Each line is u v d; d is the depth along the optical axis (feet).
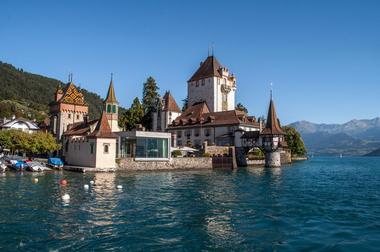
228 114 291.17
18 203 82.74
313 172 223.30
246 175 182.29
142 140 205.98
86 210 75.15
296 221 66.49
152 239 53.72
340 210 78.38
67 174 164.66
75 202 85.10
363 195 104.99
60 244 50.78
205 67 350.43
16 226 60.49
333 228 61.31
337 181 157.17
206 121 298.97
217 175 180.55
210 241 53.06
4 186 114.21
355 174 213.05
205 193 104.73
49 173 168.66
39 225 61.31
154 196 97.09
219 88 340.39
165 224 63.05
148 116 353.72
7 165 185.16
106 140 189.16
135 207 79.36
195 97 351.87
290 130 434.71
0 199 88.28
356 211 77.36
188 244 51.44
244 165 263.49
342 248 50.14
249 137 265.34
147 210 75.92
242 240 53.67
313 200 93.09
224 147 257.55
